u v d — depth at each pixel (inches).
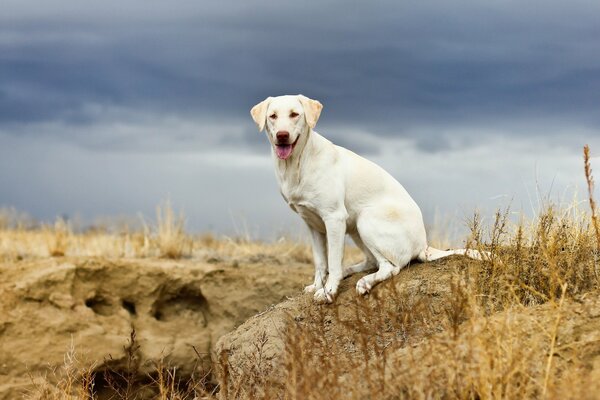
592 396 147.3
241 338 262.5
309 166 250.2
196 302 407.2
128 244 463.2
